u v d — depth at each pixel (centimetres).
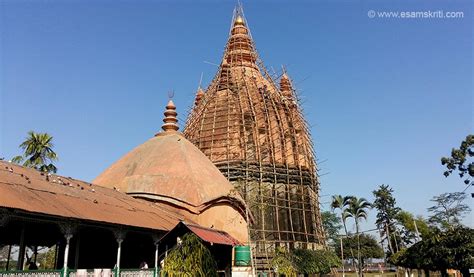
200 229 2353
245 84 4616
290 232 3944
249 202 3816
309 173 4444
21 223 2042
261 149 4262
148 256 2694
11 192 1661
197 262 1772
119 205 2344
